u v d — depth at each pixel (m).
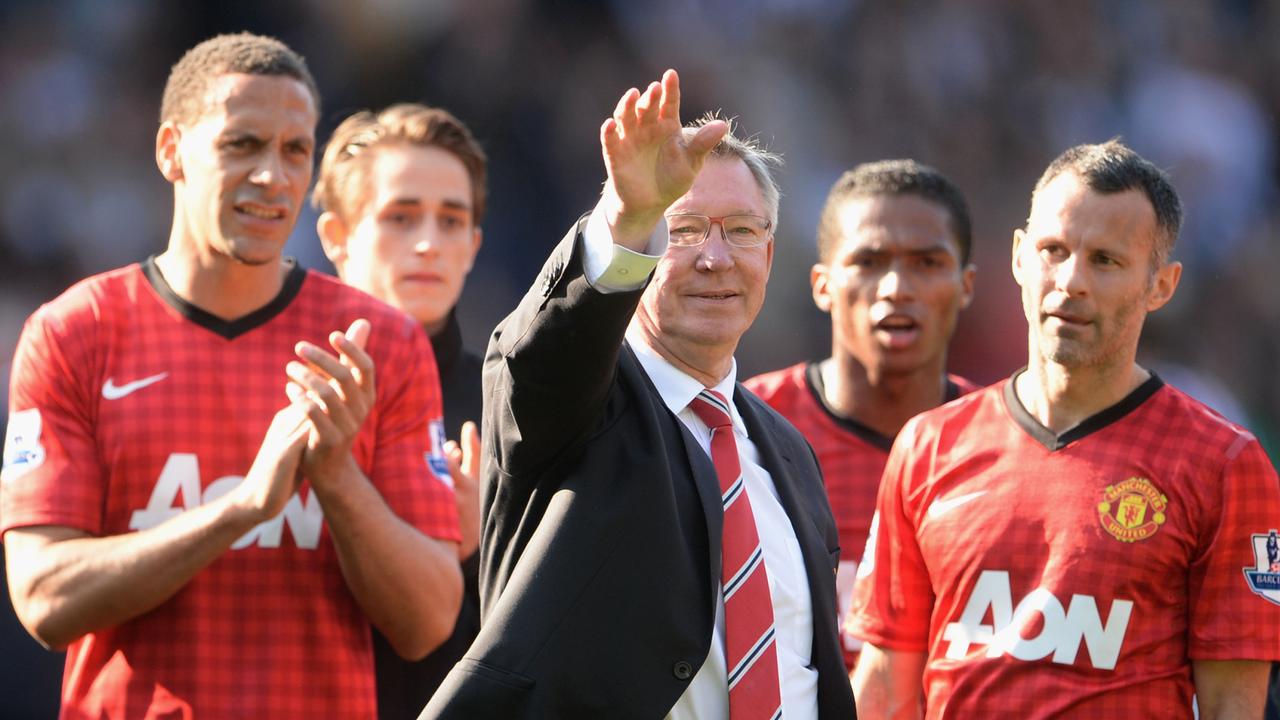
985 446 13.60
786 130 42.06
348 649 12.94
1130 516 12.88
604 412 11.31
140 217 37.44
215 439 12.87
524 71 40.78
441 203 17.06
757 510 12.09
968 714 13.01
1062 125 45.12
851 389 17.97
